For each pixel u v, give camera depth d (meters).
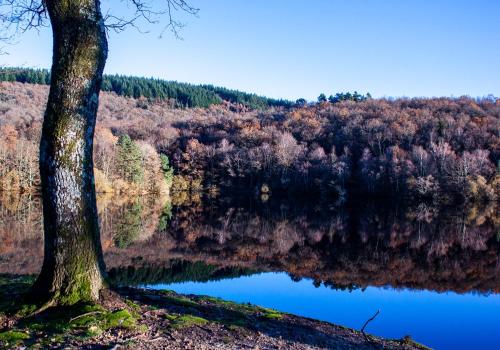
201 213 35.19
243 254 17.38
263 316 6.41
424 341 8.27
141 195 50.75
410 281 13.52
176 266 14.28
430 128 61.34
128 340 4.27
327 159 57.88
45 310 4.66
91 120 4.94
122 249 17.17
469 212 38.50
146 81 130.38
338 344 5.81
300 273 13.97
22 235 18.92
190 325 5.09
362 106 85.56
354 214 36.75
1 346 3.88
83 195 4.87
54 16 4.68
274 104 137.50
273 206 43.78
